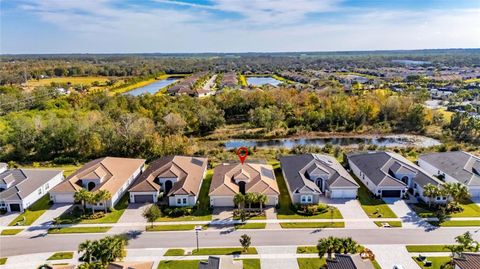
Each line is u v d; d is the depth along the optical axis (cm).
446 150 7600
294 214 4681
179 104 11219
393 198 5134
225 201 4959
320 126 10119
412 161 6869
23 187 5134
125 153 7362
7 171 5622
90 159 7375
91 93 12712
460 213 4612
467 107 11075
